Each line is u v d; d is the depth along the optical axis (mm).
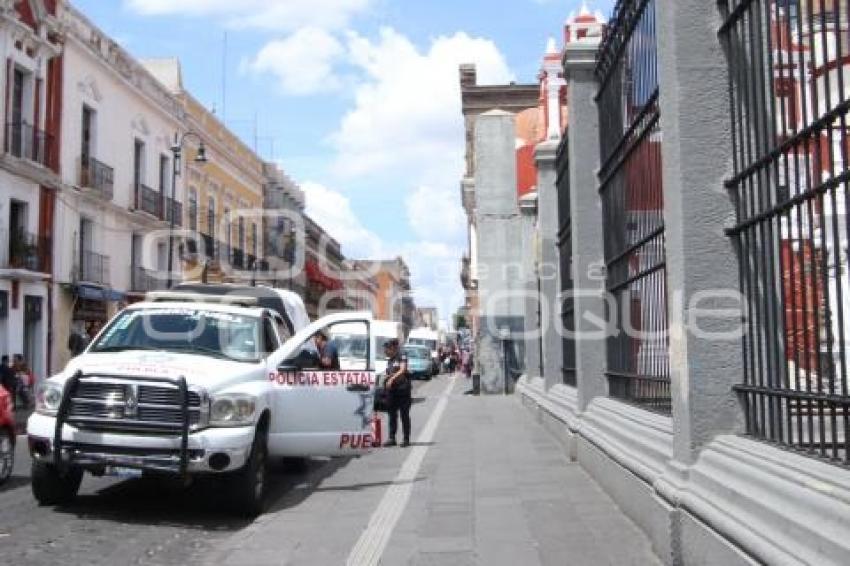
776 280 5215
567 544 7004
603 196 10758
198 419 8320
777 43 5012
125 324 9977
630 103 8805
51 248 29641
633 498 7574
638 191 8461
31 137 28203
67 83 30547
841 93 4188
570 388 14031
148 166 37188
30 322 28766
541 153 17016
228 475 8727
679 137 5961
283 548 7379
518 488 9742
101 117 33000
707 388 5863
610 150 10094
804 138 4621
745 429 5773
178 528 8328
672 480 6102
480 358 31109
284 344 10039
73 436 8289
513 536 7391
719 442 5719
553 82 24688
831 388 4387
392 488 10344
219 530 8289
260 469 9000
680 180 5961
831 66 4648
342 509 9156
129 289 35531
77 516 8781
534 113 32219
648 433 7461
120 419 8250
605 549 6773
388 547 7242
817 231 4543
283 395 9531
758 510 4609
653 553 6547
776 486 4574
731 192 5891
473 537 7445
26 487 10492
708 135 5938
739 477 5094
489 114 30922
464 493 9664
